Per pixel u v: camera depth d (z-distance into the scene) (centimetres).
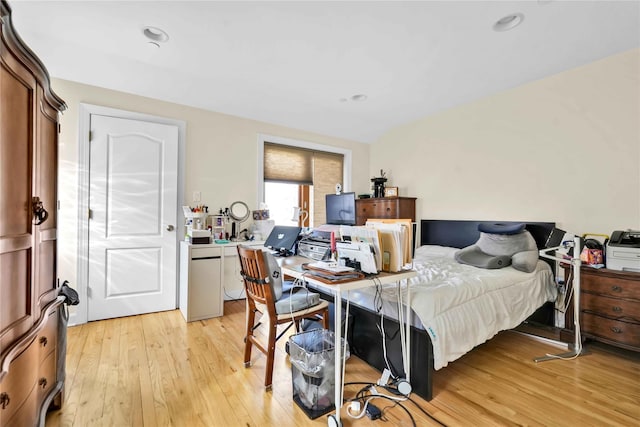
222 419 149
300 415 153
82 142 270
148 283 300
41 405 129
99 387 173
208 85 299
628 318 214
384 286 197
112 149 283
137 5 185
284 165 411
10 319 99
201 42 227
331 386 158
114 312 285
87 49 235
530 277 245
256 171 377
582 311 237
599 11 193
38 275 120
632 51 242
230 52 241
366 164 491
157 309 305
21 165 105
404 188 435
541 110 295
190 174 330
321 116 390
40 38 219
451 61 257
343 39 223
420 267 261
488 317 198
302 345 175
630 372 199
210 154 343
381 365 193
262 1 182
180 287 310
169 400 163
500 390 177
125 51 239
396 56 248
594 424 148
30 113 111
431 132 398
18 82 102
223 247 301
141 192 296
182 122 324
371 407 154
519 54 247
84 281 270
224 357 212
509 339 255
